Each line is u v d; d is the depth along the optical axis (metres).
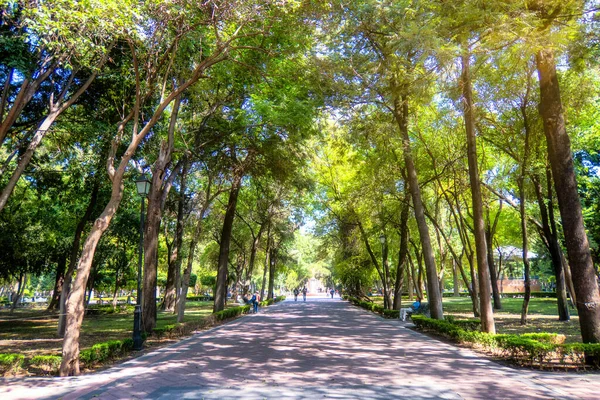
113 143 9.92
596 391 6.47
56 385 7.28
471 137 12.53
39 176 18.39
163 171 15.34
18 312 33.50
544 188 18.97
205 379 7.57
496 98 14.01
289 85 14.97
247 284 31.80
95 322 21.11
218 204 32.16
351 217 26.70
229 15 9.55
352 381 7.29
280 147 18.28
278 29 11.35
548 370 8.18
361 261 32.62
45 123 11.52
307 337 13.84
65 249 27.16
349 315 24.88
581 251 9.39
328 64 12.41
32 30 9.05
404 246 23.20
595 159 25.47
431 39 8.09
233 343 12.44
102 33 8.76
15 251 21.89
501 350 9.92
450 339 12.84
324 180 27.48
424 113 18.17
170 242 33.56
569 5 8.73
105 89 14.49
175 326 14.27
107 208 9.23
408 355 10.04
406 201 21.75
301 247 54.88
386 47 11.39
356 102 13.91
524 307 15.99
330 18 10.92
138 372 8.28
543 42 8.29
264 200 29.30
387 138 14.95
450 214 27.84
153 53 10.31
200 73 10.15
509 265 58.22
